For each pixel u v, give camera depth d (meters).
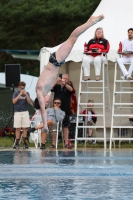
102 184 10.53
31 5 54.62
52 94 26.39
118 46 25.59
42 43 57.94
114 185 10.37
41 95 14.80
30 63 62.22
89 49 23.39
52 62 14.66
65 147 23.84
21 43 56.41
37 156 18.02
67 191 9.57
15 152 20.42
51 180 11.17
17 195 9.11
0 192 9.46
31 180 11.17
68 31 56.22
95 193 9.32
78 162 15.45
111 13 27.45
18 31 55.62
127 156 17.94
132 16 27.14
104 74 26.02
